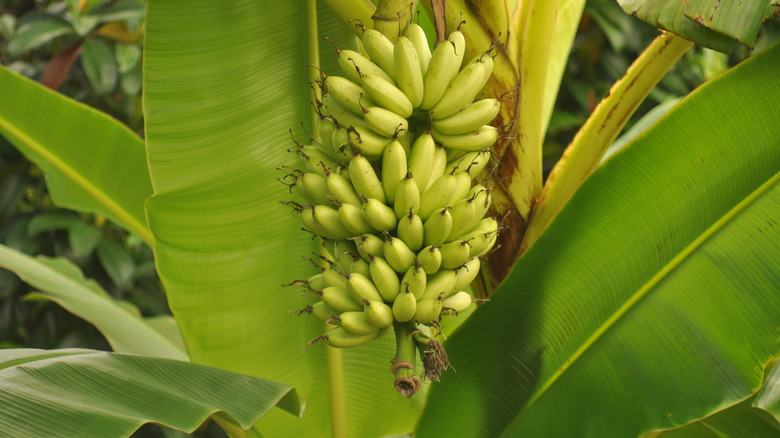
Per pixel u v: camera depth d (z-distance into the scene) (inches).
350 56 135.1
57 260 196.7
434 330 151.3
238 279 156.6
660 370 140.6
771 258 139.1
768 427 154.3
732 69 141.4
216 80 154.0
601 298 144.6
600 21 305.0
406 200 132.8
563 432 143.2
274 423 161.9
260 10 153.9
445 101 134.6
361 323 133.4
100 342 279.1
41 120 173.2
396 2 136.5
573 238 145.8
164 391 136.0
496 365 148.6
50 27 263.7
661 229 143.1
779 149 139.9
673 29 138.5
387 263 133.6
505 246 149.1
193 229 155.2
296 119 155.7
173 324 209.2
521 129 147.2
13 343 268.7
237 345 157.5
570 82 333.1
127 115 300.0
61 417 130.1
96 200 180.1
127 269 273.1
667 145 143.3
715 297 140.2
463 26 143.8
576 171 149.2
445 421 149.9
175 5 152.8
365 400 163.0
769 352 137.4
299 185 137.7
